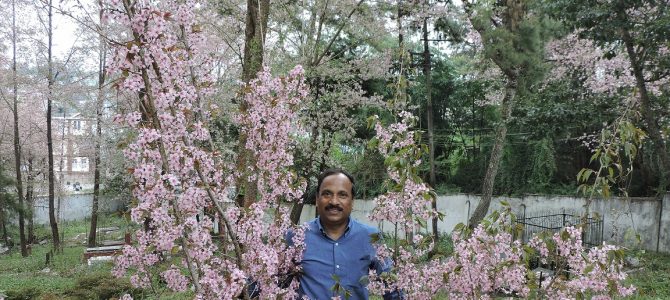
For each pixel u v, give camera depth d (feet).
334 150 50.24
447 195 52.29
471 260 7.29
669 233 36.37
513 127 41.55
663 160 31.27
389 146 7.64
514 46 31.55
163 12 6.09
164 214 5.93
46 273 40.37
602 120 33.88
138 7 5.80
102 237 64.08
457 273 7.33
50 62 51.21
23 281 34.71
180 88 6.36
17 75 52.75
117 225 68.39
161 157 5.99
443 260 8.04
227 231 7.01
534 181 46.60
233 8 34.99
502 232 7.57
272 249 6.88
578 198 42.37
